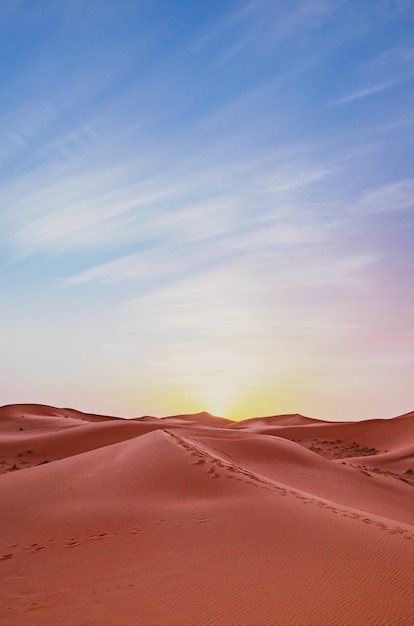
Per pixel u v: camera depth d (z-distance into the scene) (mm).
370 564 9914
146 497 17609
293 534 12188
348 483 31859
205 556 10922
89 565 10891
